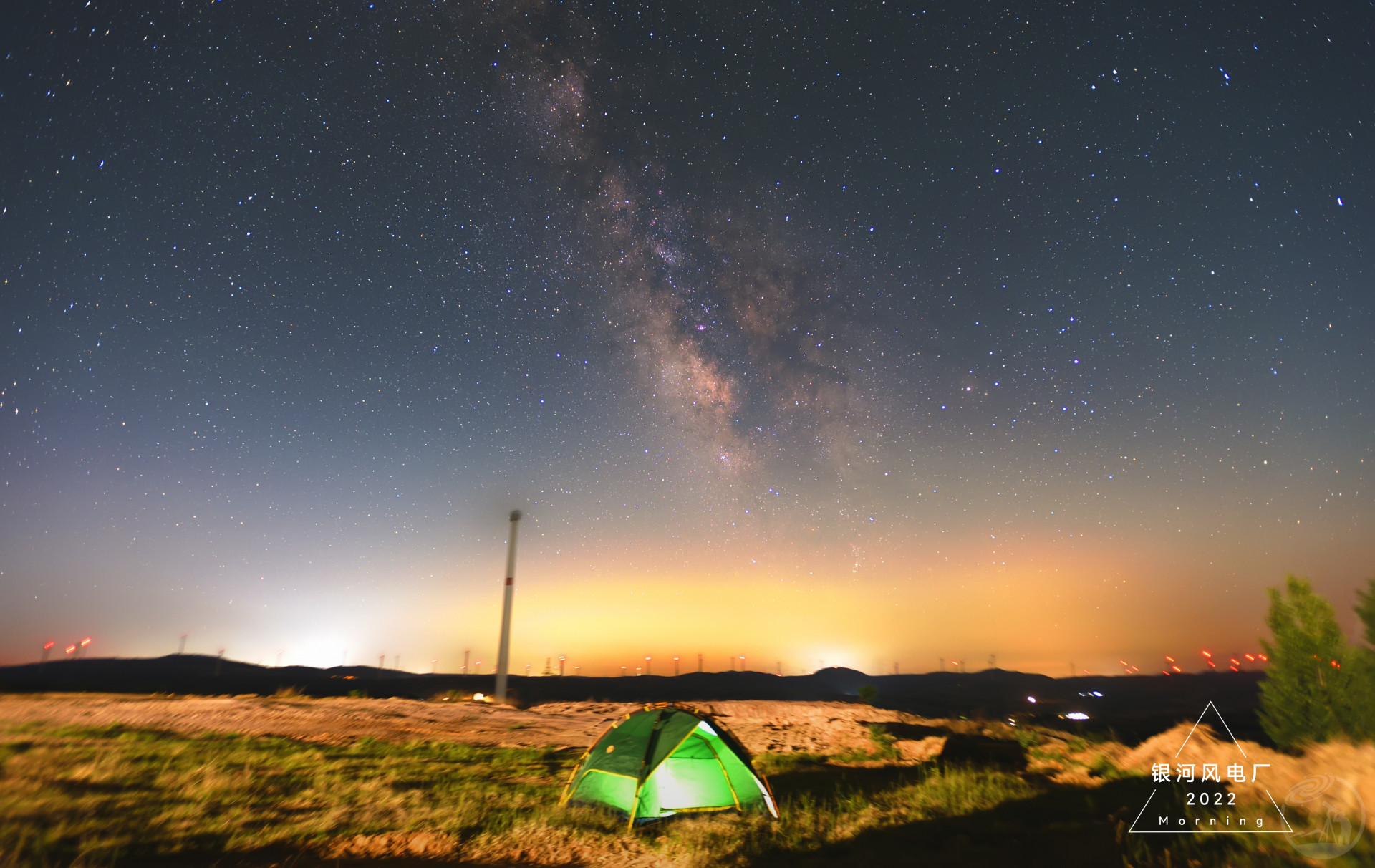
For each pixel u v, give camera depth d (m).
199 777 12.53
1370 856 7.28
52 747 14.50
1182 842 8.26
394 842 9.46
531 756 18.66
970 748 17.14
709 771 11.93
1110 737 22.52
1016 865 8.04
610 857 9.25
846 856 9.09
